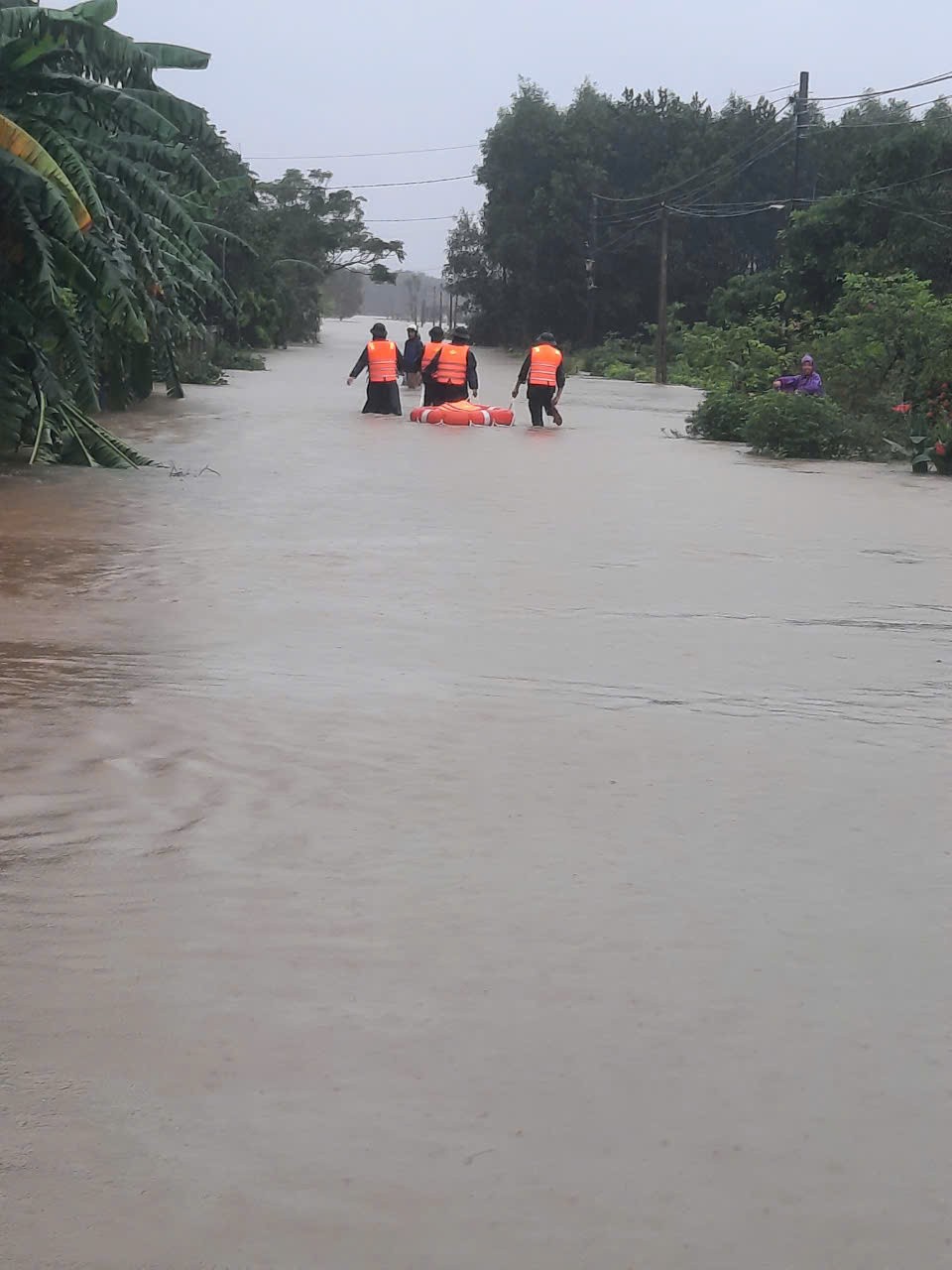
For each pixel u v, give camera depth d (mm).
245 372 41219
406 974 3844
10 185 14266
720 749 5988
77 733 5855
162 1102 3191
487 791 5348
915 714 6613
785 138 68938
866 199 43906
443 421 22797
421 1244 2738
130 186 16125
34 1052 3396
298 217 83062
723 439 22281
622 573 9945
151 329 21547
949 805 5352
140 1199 2852
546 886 4461
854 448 19828
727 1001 3734
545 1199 2885
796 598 9273
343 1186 2908
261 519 11820
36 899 4254
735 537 11773
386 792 5293
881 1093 3305
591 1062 3416
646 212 75750
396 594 8945
